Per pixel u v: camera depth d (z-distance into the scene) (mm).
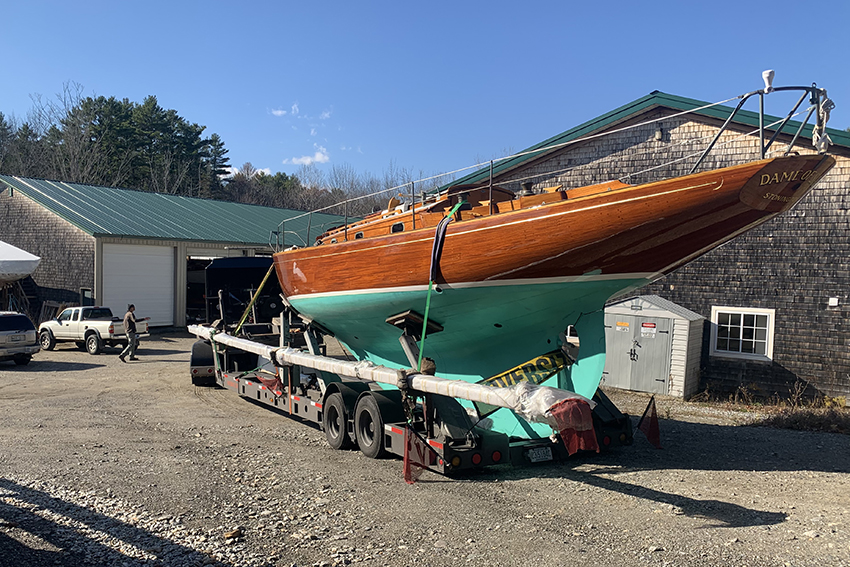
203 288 25375
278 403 8914
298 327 9750
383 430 6738
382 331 8180
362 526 4887
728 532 4883
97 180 49438
